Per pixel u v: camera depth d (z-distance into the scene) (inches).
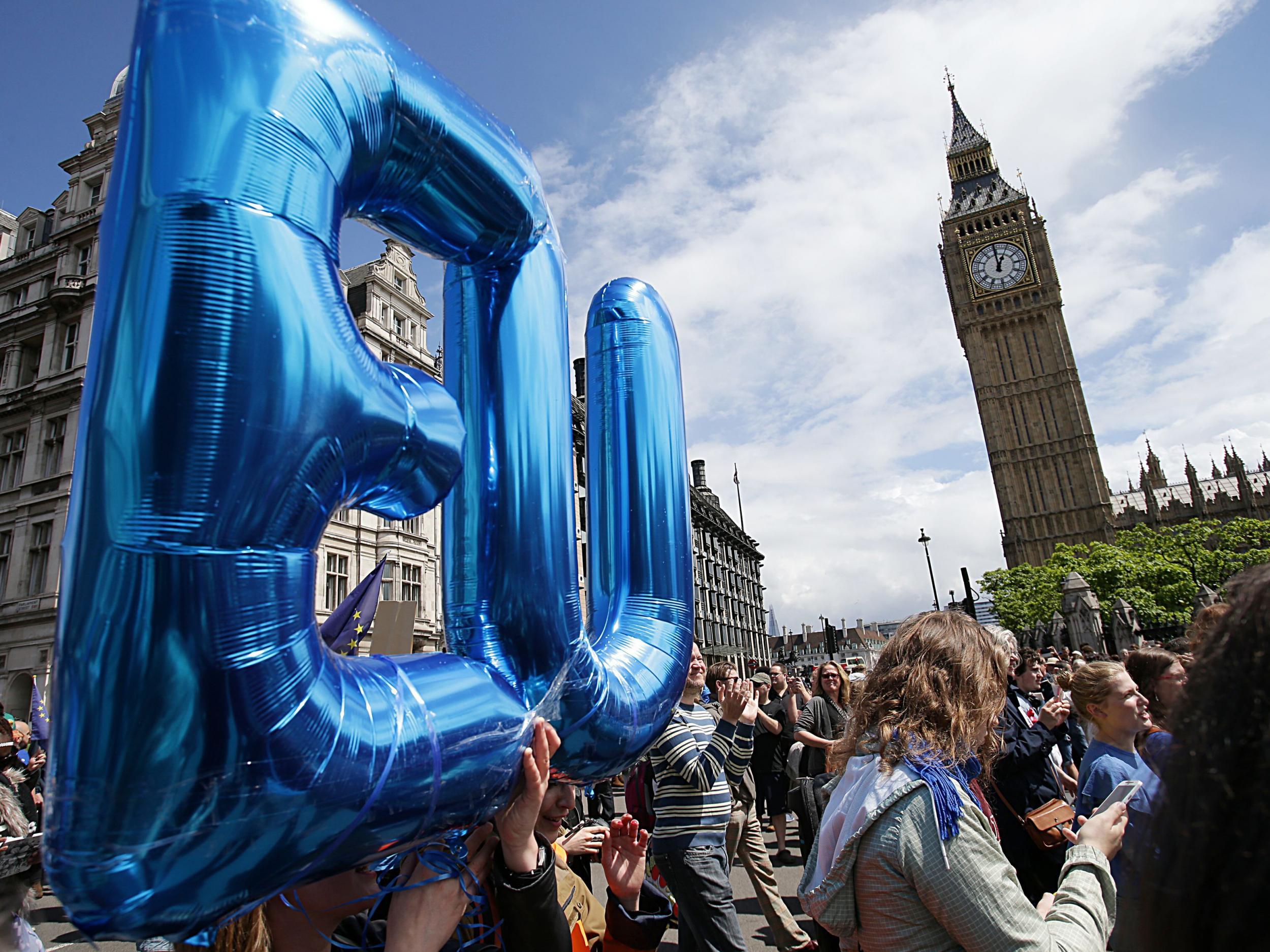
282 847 34.9
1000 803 142.0
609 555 68.5
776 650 3959.2
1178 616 2015.3
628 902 82.4
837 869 67.5
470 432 54.2
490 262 57.1
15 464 879.1
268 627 34.3
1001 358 3149.6
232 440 33.2
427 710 42.7
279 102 38.2
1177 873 30.7
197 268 34.2
